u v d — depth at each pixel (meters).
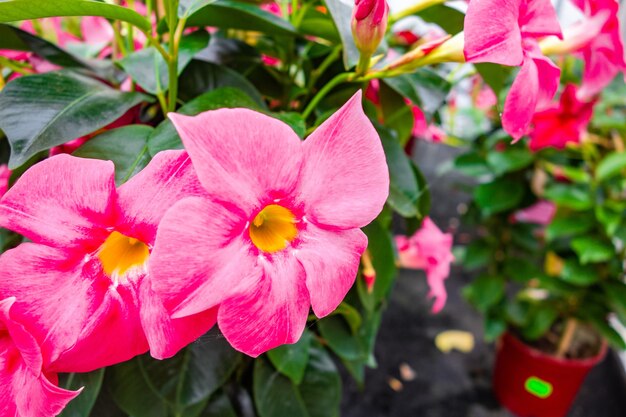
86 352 0.15
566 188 0.50
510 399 0.58
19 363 0.15
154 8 0.26
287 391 0.29
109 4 0.17
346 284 0.16
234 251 0.14
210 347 0.24
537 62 0.19
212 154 0.13
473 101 0.56
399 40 0.34
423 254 0.34
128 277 0.16
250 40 0.31
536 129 0.42
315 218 0.15
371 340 0.31
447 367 0.66
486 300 0.58
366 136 0.15
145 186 0.14
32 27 0.29
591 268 0.51
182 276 0.13
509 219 0.60
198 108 0.20
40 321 0.14
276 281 0.15
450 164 0.61
